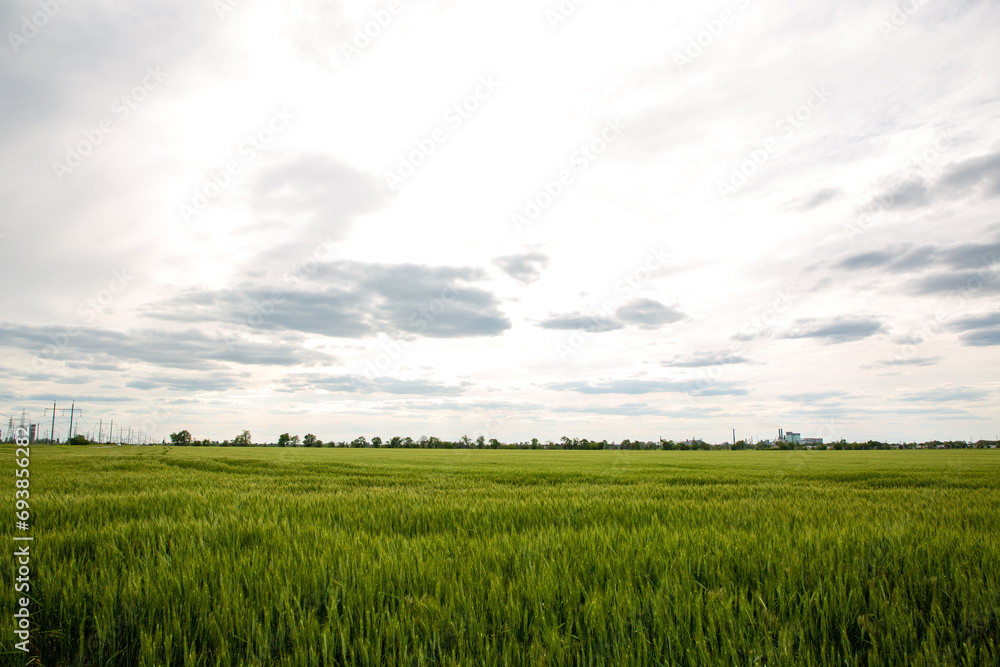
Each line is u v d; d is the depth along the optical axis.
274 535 5.54
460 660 2.81
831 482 16.22
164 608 3.45
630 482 16.34
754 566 4.20
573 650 2.98
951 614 3.37
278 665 2.87
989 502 9.14
